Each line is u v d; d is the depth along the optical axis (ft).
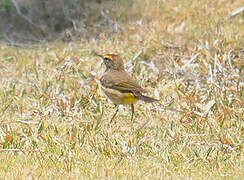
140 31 60.54
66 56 56.44
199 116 42.14
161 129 40.83
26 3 71.26
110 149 37.17
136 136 39.81
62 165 35.37
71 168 34.83
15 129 41.32
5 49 63.93
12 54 61.77
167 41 57.26
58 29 68.49
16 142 39.24
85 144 38.70
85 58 56.24
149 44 56.70
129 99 42.80
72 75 52.37
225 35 56.34
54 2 70.08
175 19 63.26
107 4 68.54
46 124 42.39
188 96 44.83
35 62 56.18
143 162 35.70
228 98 45.29
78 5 69.31
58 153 37.55
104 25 65.67
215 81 48.19
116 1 68.08
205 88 48.60
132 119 43.47
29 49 63.77
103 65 53.93
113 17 66.54
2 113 45.96
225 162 35.83
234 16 61.77
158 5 65.26
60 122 43.65
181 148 37.11
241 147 37.65
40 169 34.78
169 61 53.26
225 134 38.52
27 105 47.73
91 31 64.90
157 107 44.96
